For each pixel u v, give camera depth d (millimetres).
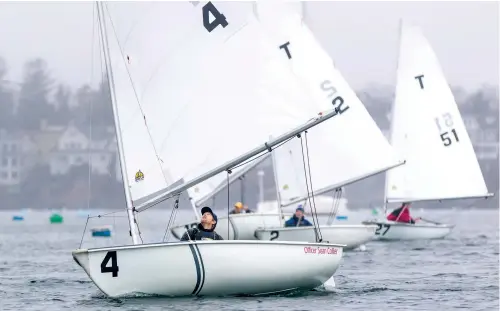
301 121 70375
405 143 146500
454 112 147125
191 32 71062
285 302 65000
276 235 106750
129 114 68875
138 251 62938
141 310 60500
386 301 67125
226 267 64438
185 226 112500
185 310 60531
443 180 146375
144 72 69750
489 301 67625
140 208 68062
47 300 68875
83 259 62531
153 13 70188
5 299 69688
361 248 115938
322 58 114000
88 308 62312
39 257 116000
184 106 70312
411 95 147250
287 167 116750
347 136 116562
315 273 68125
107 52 69125
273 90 70750
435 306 65000
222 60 71125
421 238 139125
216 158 70438
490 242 137500
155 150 69125
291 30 107125
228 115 70812
